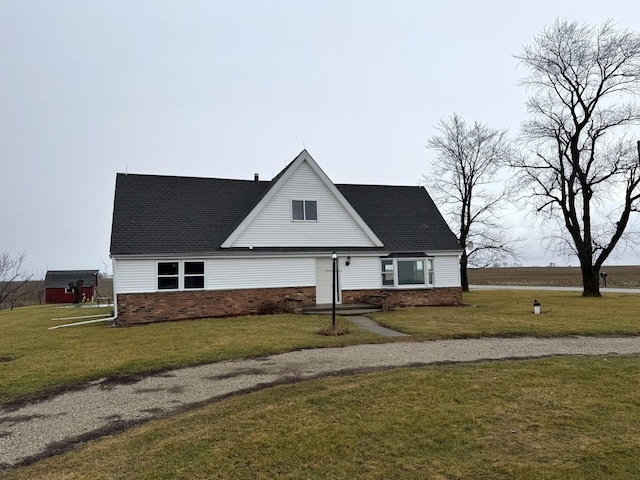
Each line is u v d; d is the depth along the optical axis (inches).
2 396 313.7
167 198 828.0
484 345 458.6
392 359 394.6
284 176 813.2
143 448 214.4
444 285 910.4
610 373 333.1
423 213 1014.4
